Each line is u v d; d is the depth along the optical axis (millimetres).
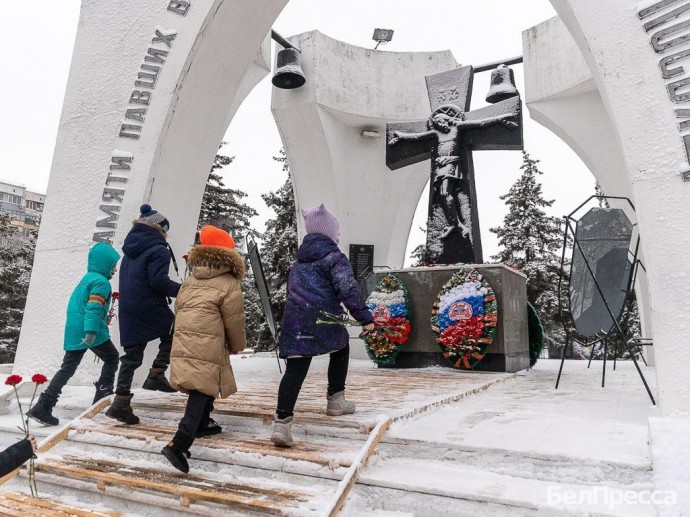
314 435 3297
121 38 6520
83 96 6520
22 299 24922
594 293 5148
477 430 3201
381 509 2580
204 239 3342
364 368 7926
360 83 12008
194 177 6645
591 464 2553
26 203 57094
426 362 7621
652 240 3678
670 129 3773
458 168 8391
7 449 2246
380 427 3062
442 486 2506
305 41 11648
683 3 3889
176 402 4270
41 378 3023
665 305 3539
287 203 21578
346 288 3141
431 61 12242
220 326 3113
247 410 3719
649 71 3922
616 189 10289
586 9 4230
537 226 22750
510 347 7254
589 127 10461
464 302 7223
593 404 4344
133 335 3883
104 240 5969
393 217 12555
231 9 6270
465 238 8188
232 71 6691
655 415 3727
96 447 3654
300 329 3113
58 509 2889
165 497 2781
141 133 6156
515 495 2377
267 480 2898
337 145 12047
